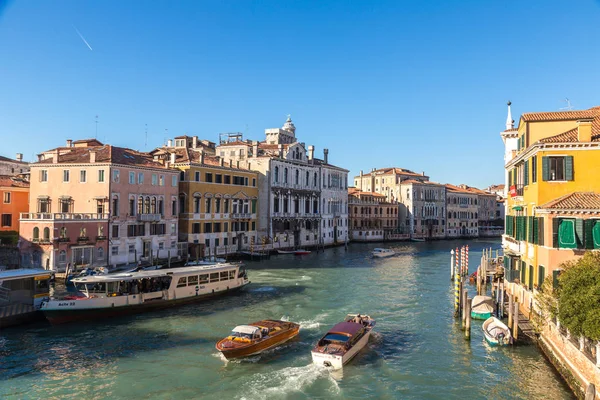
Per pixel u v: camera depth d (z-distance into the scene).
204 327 26.98
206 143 76.88
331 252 71.25
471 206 115.88
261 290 37.94
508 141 34.03
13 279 26.86
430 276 45.97
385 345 24.00
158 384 19.08
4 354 22.31
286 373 20.23
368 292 37.38
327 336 22.14
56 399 17.77
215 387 18.83
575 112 26.97
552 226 22.12
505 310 29.23
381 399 18.02
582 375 16.92
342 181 85.88
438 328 26.97
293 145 73.25
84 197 45.19
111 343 24.03
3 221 48.16
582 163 23.12
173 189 51.78
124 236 45.84
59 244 40.00
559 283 19.52
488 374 20.19
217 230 58.62
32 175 47.03
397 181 104.25
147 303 30.25
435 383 19.36
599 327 15.67
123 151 49.47
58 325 27.00
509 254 28.52
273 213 67.56
